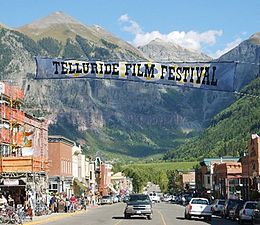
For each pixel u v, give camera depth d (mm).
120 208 79125
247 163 78562
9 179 50500
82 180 101375
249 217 41000
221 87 23516
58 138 81750
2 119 56469
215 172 107750
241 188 85688
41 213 52406
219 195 102000
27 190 49906
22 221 40250
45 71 23625
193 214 46781
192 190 161000
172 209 78062
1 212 40094
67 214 55438
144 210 46656
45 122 73250
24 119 63375
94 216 52594
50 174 80750
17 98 62281
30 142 62250
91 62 23734
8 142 57375
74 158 95062
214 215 61000
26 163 50688
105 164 151000
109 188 152750
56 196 64562
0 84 57312
